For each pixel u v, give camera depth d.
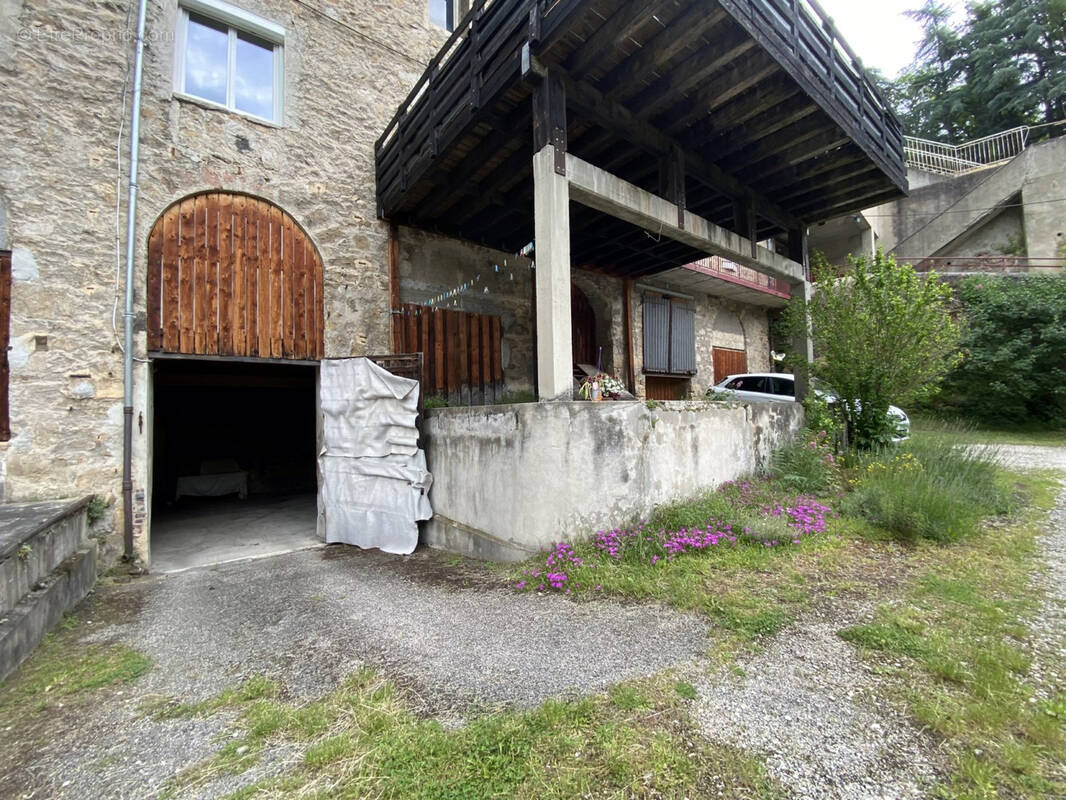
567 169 4.33
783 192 7.01
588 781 1.69
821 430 6.60
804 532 4.22
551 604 3.35
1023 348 11.48
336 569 4.76
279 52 6.16
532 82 4.25
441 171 5.70
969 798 1.55
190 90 5.59
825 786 1.63
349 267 6.51
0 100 4.52
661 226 5.39
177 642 3.19
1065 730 1.85
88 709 2.41
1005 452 8.10
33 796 1.82
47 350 4.61
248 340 5.70
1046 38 19.92
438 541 5.30
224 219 5.62
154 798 1.77
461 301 7.73
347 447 5.80
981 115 22.17
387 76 7.01
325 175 6.36
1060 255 13.93
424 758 1.86
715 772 1.71
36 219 4.61
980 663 2.30
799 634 2.68
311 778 1.81
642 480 4.45
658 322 11.37
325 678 2.58
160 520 7.75
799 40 4.59
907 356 6.10
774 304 14.39
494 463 4.56
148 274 5.14
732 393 8.45
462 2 8.18
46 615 3.33
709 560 3.73
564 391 4.20
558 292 4.19
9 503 4.36
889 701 2.08
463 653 2.73
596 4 3.67
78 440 4.71
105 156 4.94
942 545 4.01
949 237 17.14
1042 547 3.93
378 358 5.84
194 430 9.95
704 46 4.28
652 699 2.16
